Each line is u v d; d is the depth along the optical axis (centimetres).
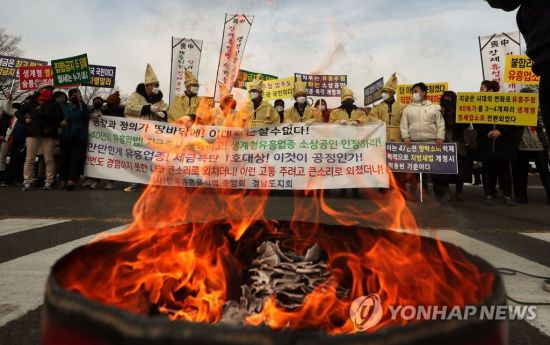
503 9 246
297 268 148
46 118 782
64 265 111
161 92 722
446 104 705
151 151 617
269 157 606
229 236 167
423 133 648
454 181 724
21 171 962
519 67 713
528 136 652
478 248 344
